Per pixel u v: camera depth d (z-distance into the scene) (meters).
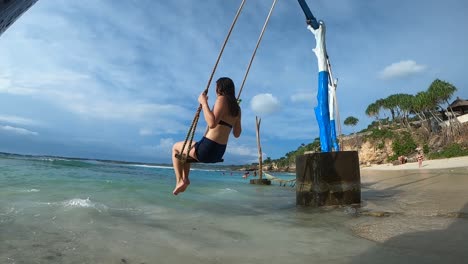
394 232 5.59
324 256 4.39
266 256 4.42
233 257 4.39
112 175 22.03
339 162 9.55
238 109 4.02
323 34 11.23
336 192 9.46
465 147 46.00
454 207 7.99
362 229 6.03
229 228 6.34
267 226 6.53
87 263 4.03
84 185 12.62
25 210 6.83
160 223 6.58
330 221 7.09
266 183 24.06
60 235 5.20
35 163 27.17
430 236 5.18
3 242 4.63
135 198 9.92
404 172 30.83
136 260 4.21
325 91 10.91
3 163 23.02
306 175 9.87
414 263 3.90
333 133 11.37
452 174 22.08
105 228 5.82
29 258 4.08
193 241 5.20
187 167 4.09
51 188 10.88
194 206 9.23
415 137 59.22
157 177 24.62
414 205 8.80
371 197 11.51
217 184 21.78
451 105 57.50
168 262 4.16
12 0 1.49
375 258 4.16
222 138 3.83
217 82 4.02
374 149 64.75
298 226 6.54
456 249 4.43
